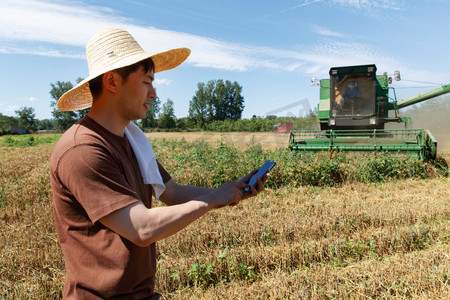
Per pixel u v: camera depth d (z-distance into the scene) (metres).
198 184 9.17
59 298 3.84
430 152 10.37
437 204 6.41
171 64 2.06
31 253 4.85
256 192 1.85
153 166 1.81
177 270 4.13
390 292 3.57
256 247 4.87
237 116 74.44
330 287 3.64
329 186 8.86
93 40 1.62
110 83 1.54
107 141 1.53
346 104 12.90
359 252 4.52
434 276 3.68
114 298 1.48
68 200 1.47
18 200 7.76
